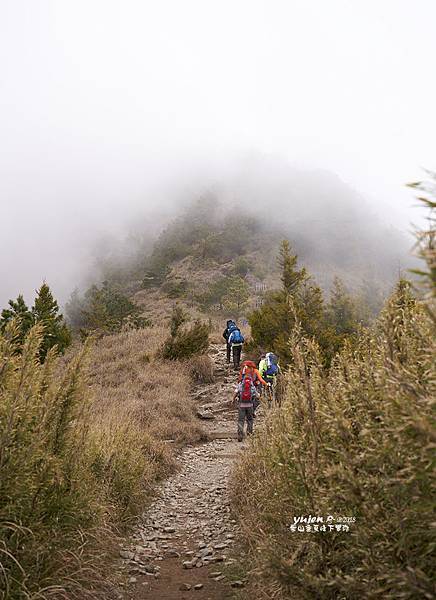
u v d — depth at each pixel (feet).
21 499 9.62
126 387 44.47
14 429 9.67
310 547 8.25
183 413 39.55
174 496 22.80
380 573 6.37
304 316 44.62
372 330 9.23
